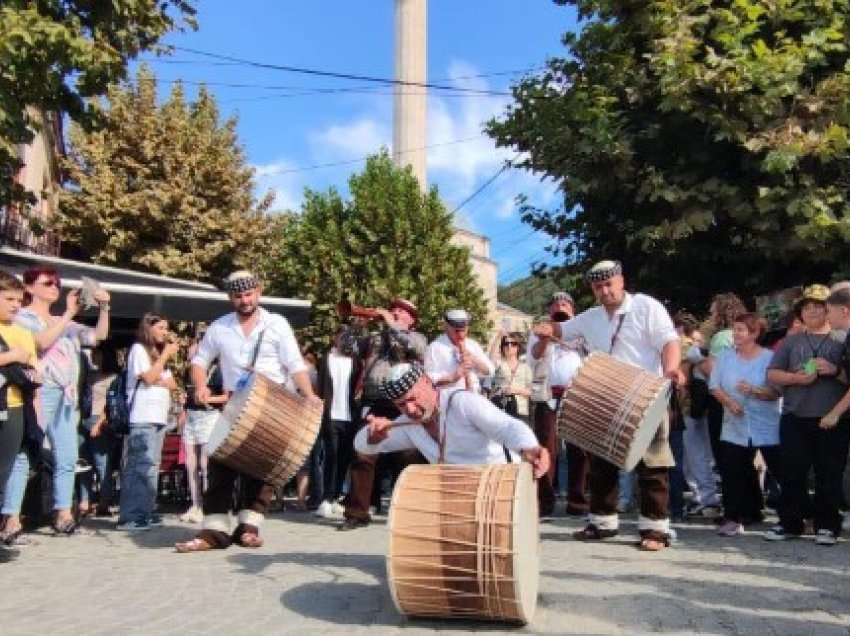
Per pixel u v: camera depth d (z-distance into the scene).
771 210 10.41
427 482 4.86
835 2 10.77
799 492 7.59
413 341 8.35
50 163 25.03
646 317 7.11
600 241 12.81
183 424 10.03
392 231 24.45
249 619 5.04
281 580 6.07
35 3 8.89
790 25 10.92
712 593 5.61
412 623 4.94
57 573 6.34
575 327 7.54
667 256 11.58
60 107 9.64
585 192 11.35
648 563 6.56
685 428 9.16
